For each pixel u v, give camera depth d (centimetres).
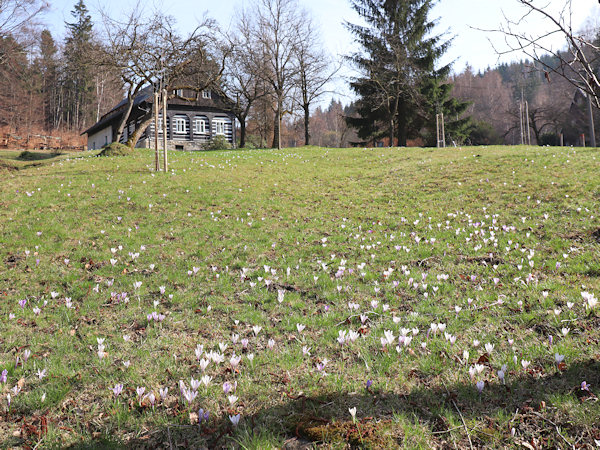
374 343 493
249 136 7044
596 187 1201
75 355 485
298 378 425
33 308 620
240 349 497
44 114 8900
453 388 387
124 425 355
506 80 10181
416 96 4612
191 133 4953
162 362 463
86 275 780
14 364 456
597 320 493
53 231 1034
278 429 343
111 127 5866
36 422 362
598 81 308
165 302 664
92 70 3020
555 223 960
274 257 897
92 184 1565
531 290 612
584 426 315
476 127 6519
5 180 1697
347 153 2823
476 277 704
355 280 740
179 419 357
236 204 1387
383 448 307
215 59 3534
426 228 1069
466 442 314
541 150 2225
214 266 830
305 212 1311
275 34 4409
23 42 3944
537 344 458
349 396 385
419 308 597
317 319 580
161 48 2792
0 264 820
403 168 2023
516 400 360
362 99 4953
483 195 1334
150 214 1233
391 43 4603
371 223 1163
